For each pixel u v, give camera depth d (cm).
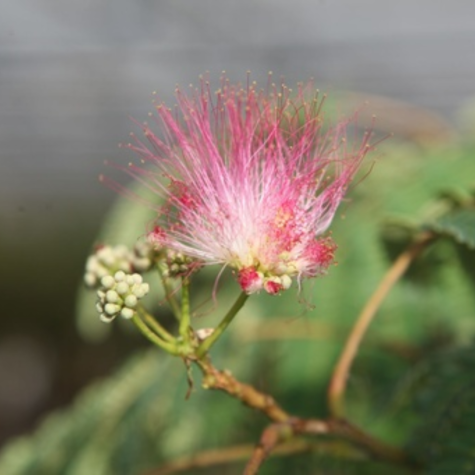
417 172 42
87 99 100
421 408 35
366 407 41
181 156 30
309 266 29
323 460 40
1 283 123
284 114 30
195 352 30
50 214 127
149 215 43
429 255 39
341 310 40
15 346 121
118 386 44
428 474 33
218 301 43
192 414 43
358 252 41
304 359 41
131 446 43
